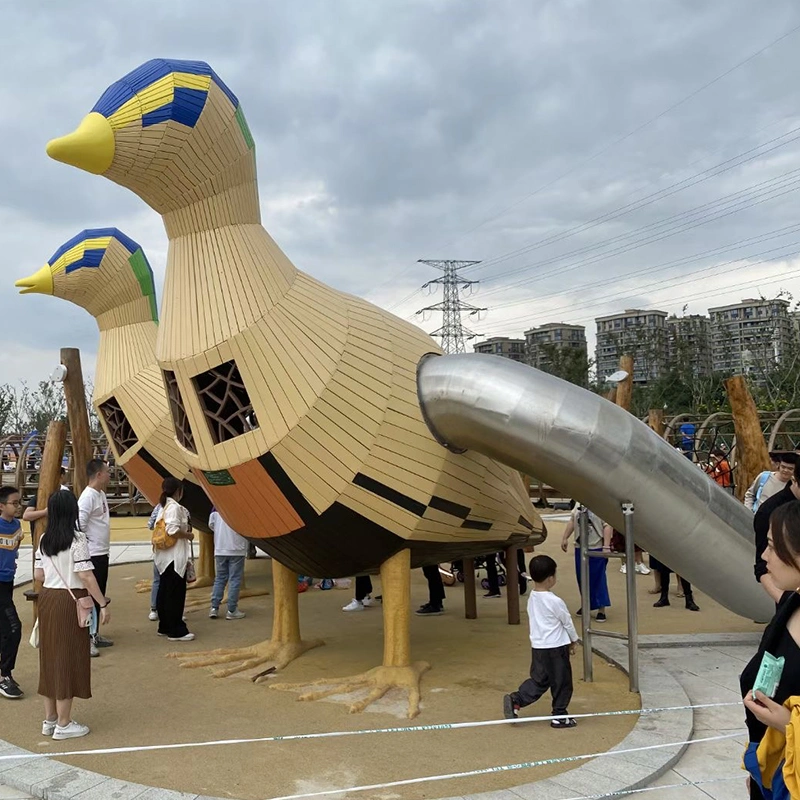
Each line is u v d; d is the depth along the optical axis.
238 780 4.01
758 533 3.87
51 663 4.66
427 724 4.86
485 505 5.89
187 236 5.27
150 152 4.95
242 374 5.05
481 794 3.65
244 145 5.33
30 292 8.29
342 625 7.70
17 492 5.67
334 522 5.25
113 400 8.40
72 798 3.71
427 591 9.69
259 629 7.68
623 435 5.02
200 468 5.32
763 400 31.73
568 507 20.77
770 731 2.44
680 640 6.66
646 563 11.44
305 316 5.25
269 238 5.53
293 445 5.04
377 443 5.22
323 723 4.89
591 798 3.63
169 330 5.27
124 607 8.79
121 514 21.08
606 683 5.68
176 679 5.93
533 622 4.83
